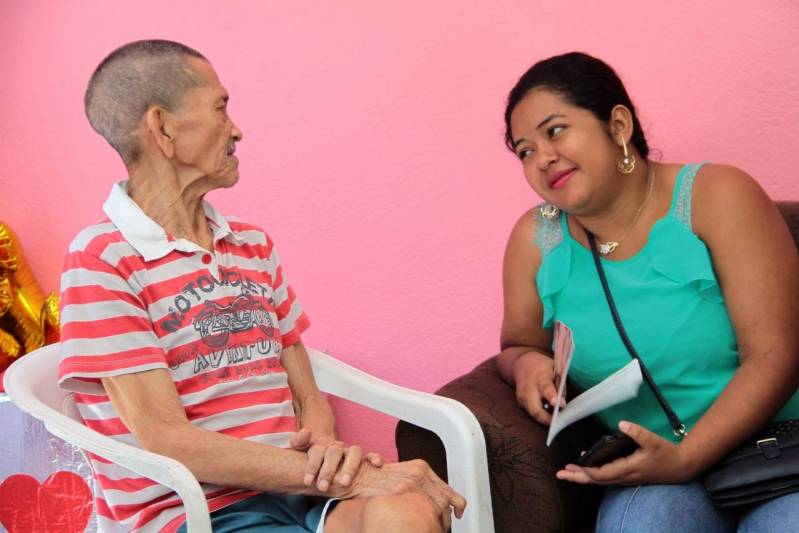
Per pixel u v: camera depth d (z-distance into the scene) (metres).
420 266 2.69
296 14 2.72
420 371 2.73
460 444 1.83
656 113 2.41
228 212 2.88
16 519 2.58
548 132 1.83
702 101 2.37
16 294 2.90
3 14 3.01
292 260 2.83
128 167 1.79
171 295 1.73
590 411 1.76
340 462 1.69
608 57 2.43
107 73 1.77
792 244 1.81
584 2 2.43
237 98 2.82
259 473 1.66
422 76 2.62
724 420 1.71
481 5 2.53
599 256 1.92
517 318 2.07
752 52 2.31
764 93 2.32
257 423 1.77
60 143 3.00
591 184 1.83
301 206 2.80
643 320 1.85
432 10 2.58
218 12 2.80
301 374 1.96
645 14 2.39
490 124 2.56
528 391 1.89
